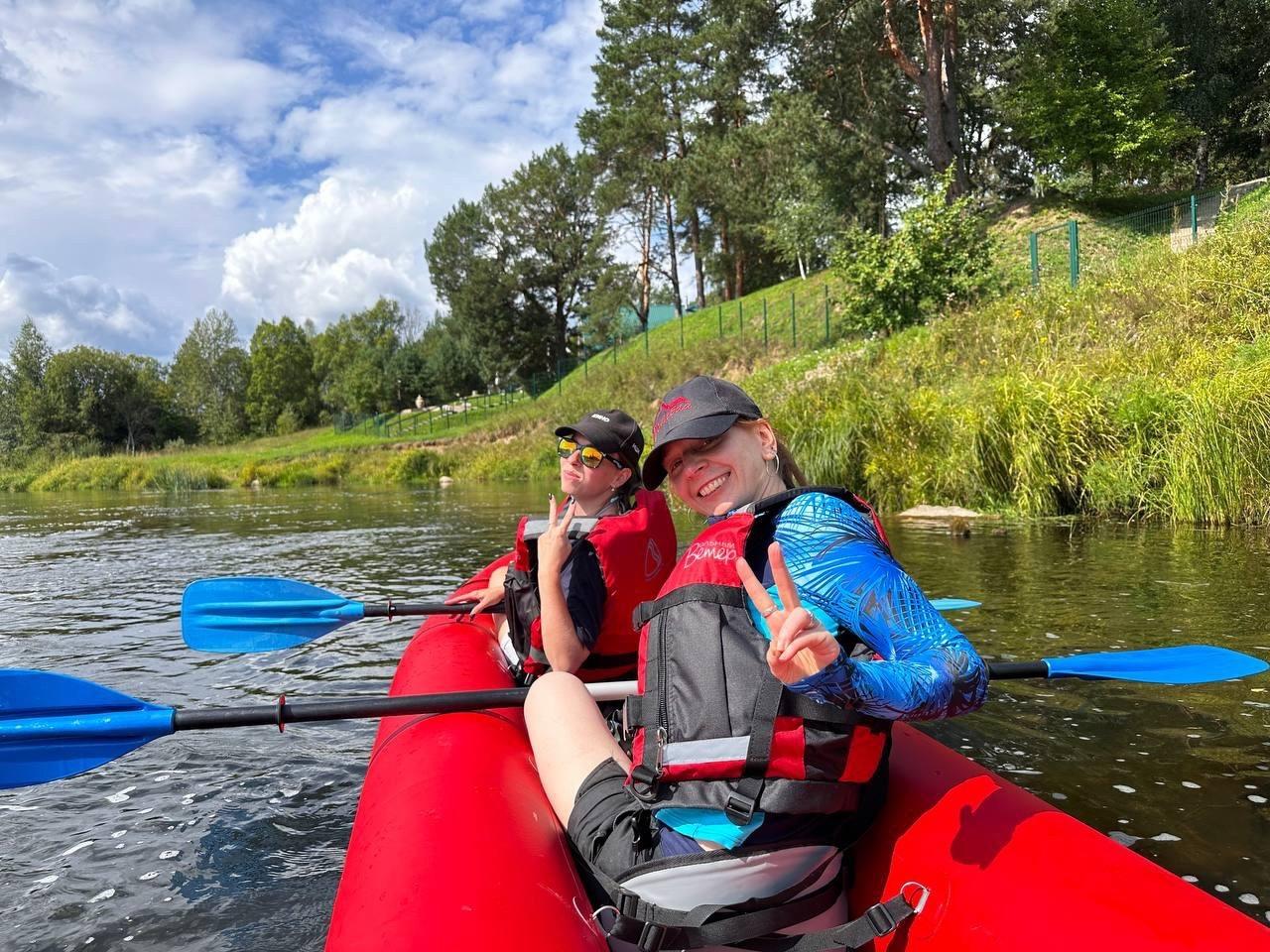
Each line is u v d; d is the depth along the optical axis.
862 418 9.06
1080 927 1.22
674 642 1.43
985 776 1.65
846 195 23.31
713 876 1.37
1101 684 3.34
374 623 5.25
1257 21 27.94
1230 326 8.78
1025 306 11.32
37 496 24.95
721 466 1.58
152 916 2.11
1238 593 4.46
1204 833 2.17
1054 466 7.71
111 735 2.26
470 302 42.28
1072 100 20.95
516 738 2.21
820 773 1.34
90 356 61.09
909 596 1.33
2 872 2.34
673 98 32.91
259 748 3.22
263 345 66.75
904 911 1.41
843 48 21.28
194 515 14.85
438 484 21.69
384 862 1.57
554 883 1.51
